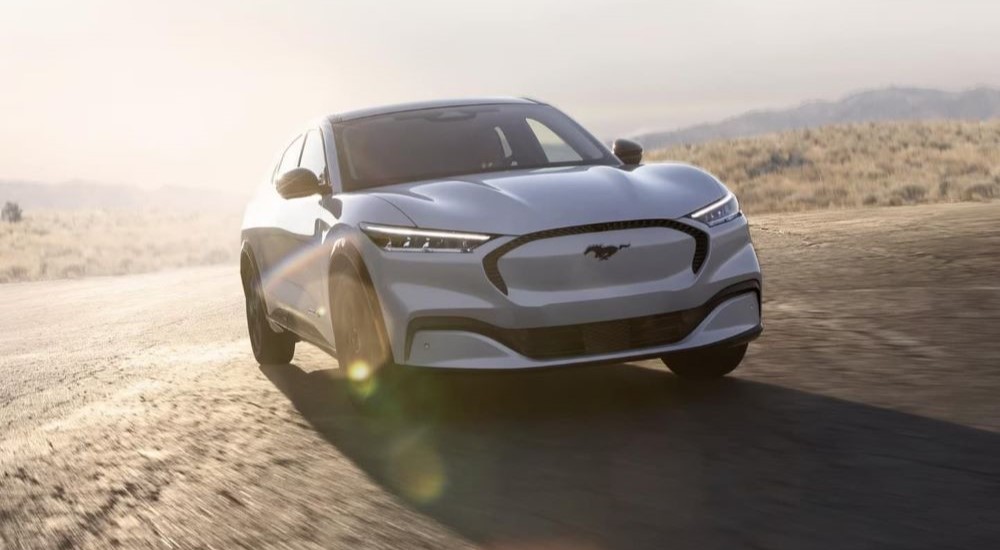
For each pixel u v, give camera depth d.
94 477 5.55
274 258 8.12
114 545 4.35
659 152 54.09
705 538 3.70
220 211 76.19
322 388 7.68
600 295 5.54
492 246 5.55
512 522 4.09
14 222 65.88
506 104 7.86
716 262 5.79
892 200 28.58
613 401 6.17
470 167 6.98
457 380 7.11
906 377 6.07
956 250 11.94
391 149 7.16
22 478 5.69
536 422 5.81
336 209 6.56
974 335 7.13
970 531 3.52
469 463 5.09
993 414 5.06
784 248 14.42
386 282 5.80
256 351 9.07
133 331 12.80
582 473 4.70
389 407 6.18
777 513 3.89
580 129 7.62
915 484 4.08
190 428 6.60
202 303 16.12
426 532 4.08
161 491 5.13
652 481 4.46
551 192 5.86
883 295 9.31
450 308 5.61
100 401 7.91
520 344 5.54
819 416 5.34
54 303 19.02
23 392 8.65
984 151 40.50
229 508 4.71
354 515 4.41
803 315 8.68
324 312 6.79
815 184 36.16
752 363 6.96
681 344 5.69
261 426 6.46
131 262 38.25
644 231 5.65
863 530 3.62
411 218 5.86
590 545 3.74
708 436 5.14
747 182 40.81
